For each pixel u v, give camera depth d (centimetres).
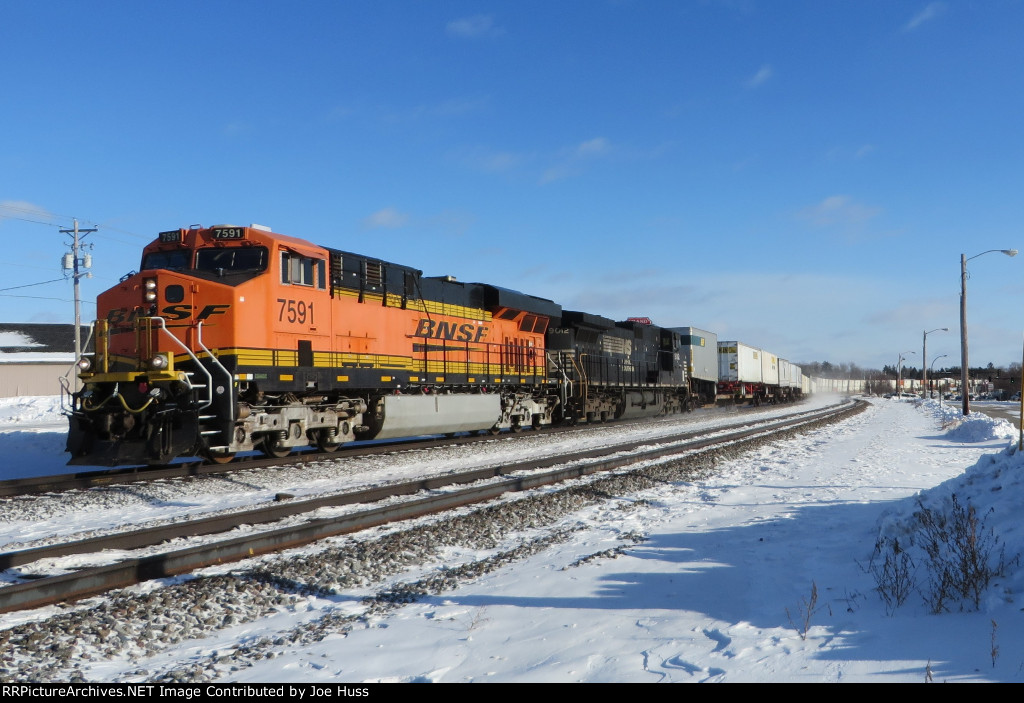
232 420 1413
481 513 1027
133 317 1464
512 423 2614
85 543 809
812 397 11069
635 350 3656
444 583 710
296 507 1027
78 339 4331
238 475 1385
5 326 5772
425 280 2091
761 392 6269
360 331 1788
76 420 1418
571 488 1262
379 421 1886
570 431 2664
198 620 604
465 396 2212
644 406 3666
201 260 1531
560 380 2842
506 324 2536
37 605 624
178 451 1374
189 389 1384
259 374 1480
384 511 973
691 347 4622
